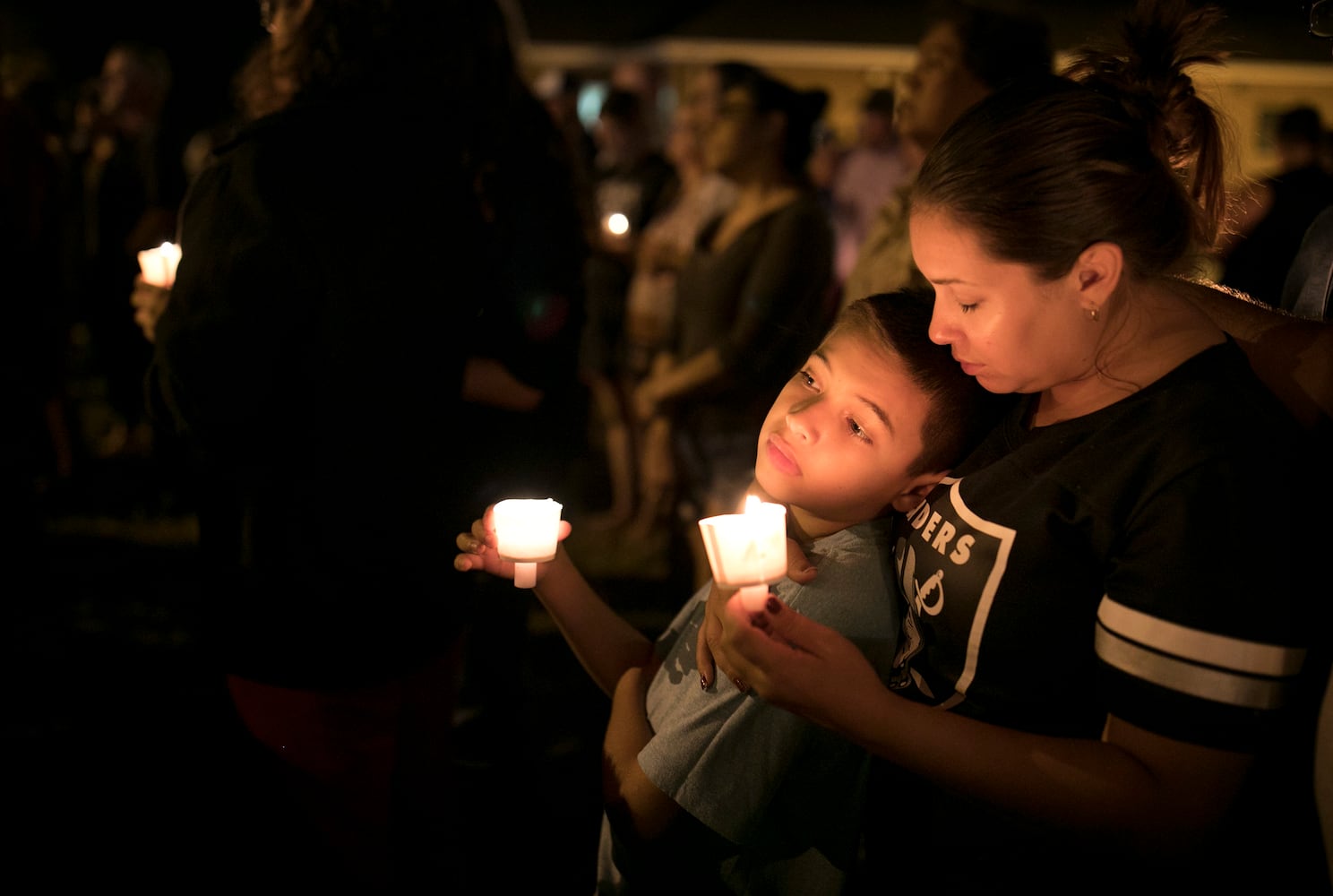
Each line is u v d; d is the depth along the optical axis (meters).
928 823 1.46
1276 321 1.37
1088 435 1.27
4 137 3.98
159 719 3.88
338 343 2.01
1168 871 1.24
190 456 2.11
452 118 2.23
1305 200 3.06
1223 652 1.14
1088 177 1.17
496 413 2.59
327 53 2.13
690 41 12.07
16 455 4.29
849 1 12.33
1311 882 1.30
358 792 2.19
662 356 4.70
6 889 2.93
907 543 1.51
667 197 6.21
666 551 5.76
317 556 2.06
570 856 3.12
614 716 1.78
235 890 2.80
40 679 4.19
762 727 1.55
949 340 1.29
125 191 6.67
